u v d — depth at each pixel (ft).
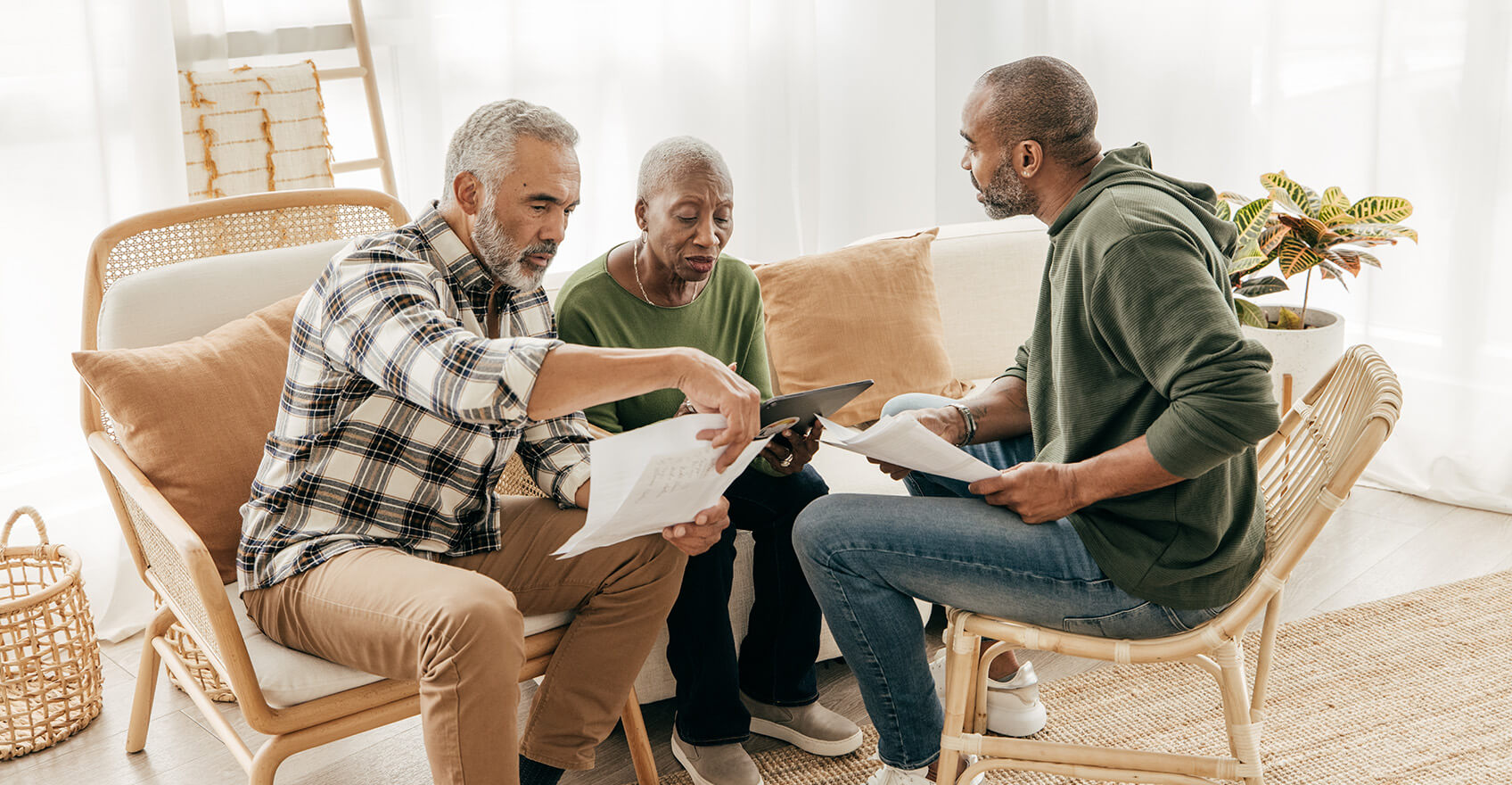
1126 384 4.68
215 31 8.48
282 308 6.12
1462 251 8.95
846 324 7.44
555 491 5.46
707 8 10.32
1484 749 6.06
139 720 6.45
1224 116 10.04
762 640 6.29
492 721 4.42
